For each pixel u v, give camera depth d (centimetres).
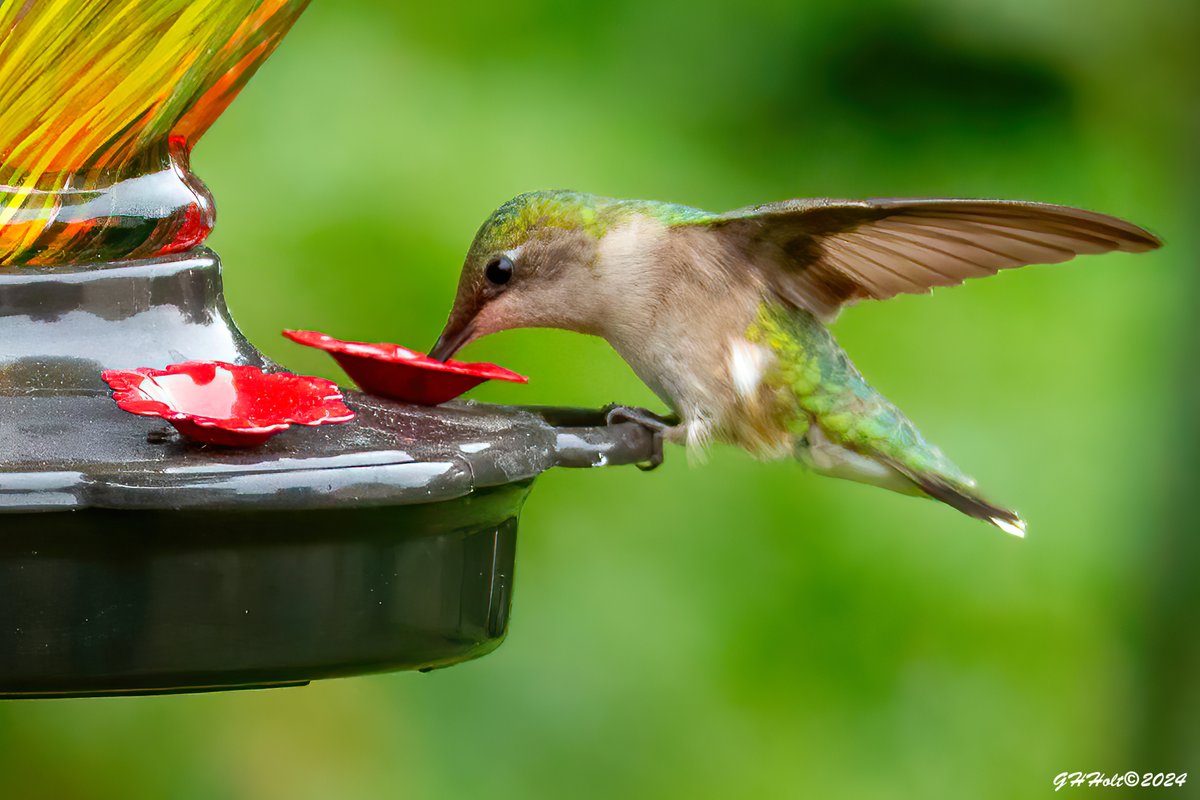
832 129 952
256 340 791
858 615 908
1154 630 941
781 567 911
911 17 945
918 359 934
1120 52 962
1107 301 956
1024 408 938
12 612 365
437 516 407
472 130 860
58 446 380
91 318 444
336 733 868
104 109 451
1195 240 962
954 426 934
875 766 898
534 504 895
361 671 403
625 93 909
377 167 830
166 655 375
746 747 890
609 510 902
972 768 906
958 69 962
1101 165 970
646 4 920
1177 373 948
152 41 453
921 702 910
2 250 445
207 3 459
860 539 913
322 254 809
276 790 854
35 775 837
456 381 483
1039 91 972
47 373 430
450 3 880
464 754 875
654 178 897
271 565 382
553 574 890
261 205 812
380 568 398
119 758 846
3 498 353
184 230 475
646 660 891
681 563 900
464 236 824
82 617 369
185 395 401
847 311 938
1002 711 918
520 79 883
